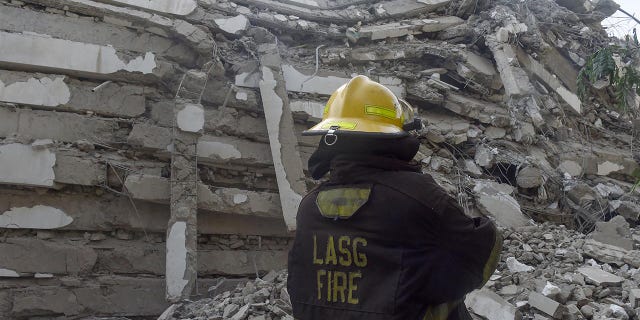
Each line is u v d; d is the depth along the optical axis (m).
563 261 5.33
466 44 9.43
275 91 7.20
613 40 10.52
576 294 4.54
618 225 6.11
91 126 6.37
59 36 6.46
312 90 7.80
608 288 4.73
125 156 6.50
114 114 6.56
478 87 9.04
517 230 6.27
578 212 8.19
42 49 6.31
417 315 1.89
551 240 5.85
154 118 6.74
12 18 6.32
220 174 6.98
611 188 8.80
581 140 9.81
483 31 9.30
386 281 1.90
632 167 9.77
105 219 6.21
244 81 7.28
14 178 5.81
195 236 6.25
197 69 7.13
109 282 6.09
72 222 6.09
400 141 2.09
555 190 8.30
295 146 7.02
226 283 6.50
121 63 6.63
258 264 6.86
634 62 8.80
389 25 9.08
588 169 9.26
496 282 4.85
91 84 6.57
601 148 9.91
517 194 8.01
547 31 10.01
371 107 2.16
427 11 9.57
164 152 6.55
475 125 8.73
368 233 1.96
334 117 2.20
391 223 1.94
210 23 7.51
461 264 1.95
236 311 5.12
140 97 6.70
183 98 6.57
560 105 9.55
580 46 10.30
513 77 8.76
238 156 6.97
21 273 5.82
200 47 7.03
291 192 6.84
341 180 2.09
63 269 5.98
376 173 2.03
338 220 2.03
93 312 5.98
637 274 4.89
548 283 4.62
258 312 4.96
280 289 5.27
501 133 8.71
